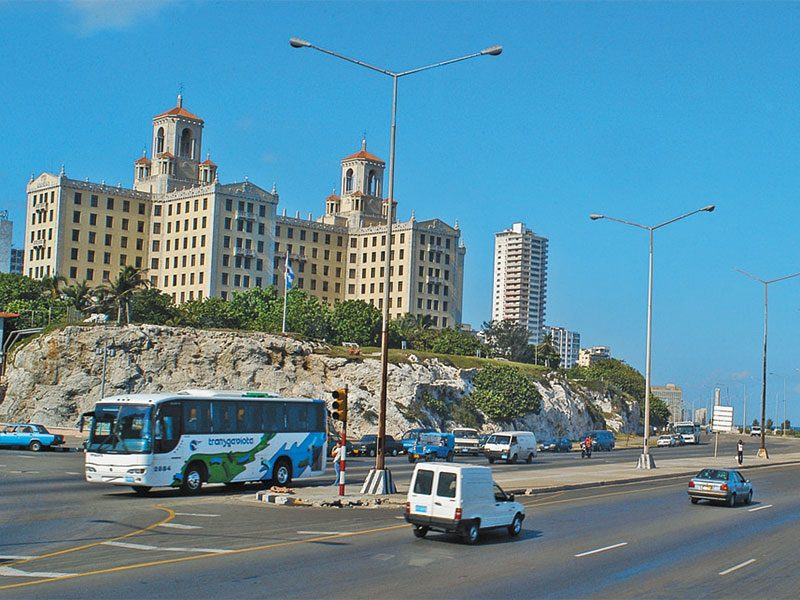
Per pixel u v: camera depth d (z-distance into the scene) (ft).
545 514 103.50
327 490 117.91
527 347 631.56
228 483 125.29
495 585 57.21
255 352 326.65
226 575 57.31
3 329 336.90
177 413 114.21
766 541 84.07
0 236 561.43
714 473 125.70
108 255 522.47
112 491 116.67
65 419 303.89
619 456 273.54
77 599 48.78
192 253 523.70
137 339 316.40
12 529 77.46
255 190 533.55
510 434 214.90
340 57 108.88
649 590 57.11
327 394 328.70
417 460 204.85
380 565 63.16
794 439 552.41
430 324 534.78
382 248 604.90
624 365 604.08
